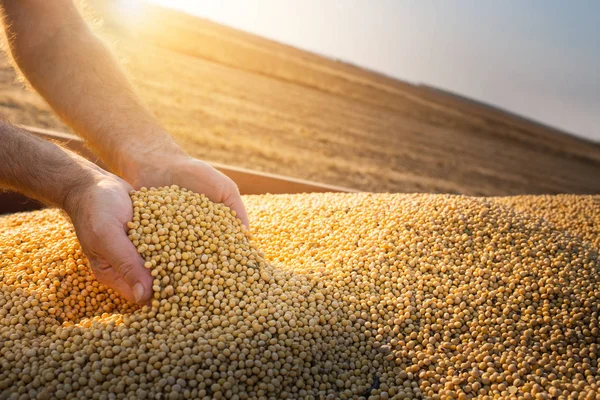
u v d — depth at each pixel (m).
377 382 0.68
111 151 0.80
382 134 4.43
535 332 0.72
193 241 0.73
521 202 1.28
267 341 0.66
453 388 0.66
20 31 0.82
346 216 0.94
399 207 0.94
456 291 0.77
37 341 0.66
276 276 0.74
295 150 2.95
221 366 0.62
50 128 2.14
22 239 0.84
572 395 0.64
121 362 0.62
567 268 0.81
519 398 0.64
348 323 0.72
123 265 0.67
